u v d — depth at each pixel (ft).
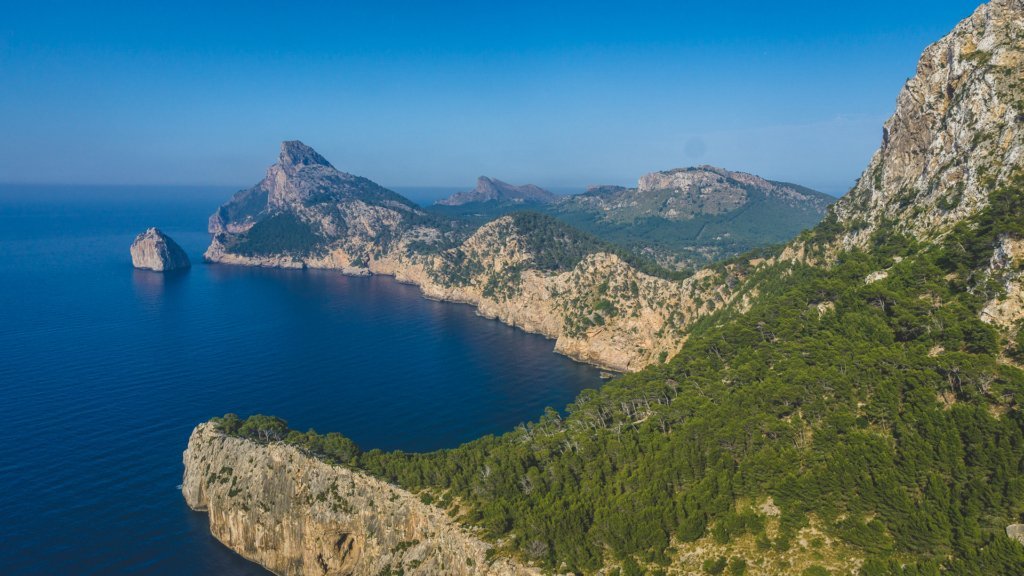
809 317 410.11
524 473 337.52
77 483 447.42
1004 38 417.90
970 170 398.01
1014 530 198.90
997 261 323.37
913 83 493.77
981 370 262.88
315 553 368.07
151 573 363.97
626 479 299.38
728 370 388.98
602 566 260.42
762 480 267.39
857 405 291.17
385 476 372.17
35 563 361.30
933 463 234.17
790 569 226.58
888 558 213.46
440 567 310.45
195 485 422.82
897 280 374.22
